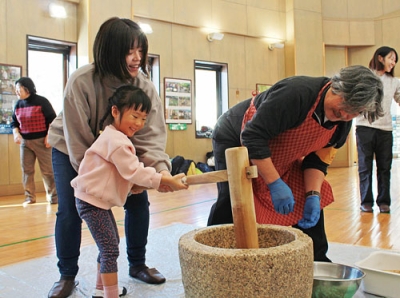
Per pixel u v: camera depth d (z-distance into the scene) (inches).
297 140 58.1
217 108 291.7
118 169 53.8
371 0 341.1
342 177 249.9
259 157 52.9
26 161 162.2
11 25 197.6
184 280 38.2
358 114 50.6
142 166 53.3
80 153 60.4
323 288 51.8
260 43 309.7
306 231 68.6
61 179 63.7
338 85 48.9
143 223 70.8
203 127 279.4
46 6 208.8
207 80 287.3
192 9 270.7
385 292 56.0
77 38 219.9
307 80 54.6
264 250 34.9
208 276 35.1
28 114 154.9
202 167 264.7
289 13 320.8
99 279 60.9
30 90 155.9
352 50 346.9
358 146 132.5
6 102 195.9
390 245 90.4
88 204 56.3
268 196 63.1
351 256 80.6
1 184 194.1
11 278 72.2
